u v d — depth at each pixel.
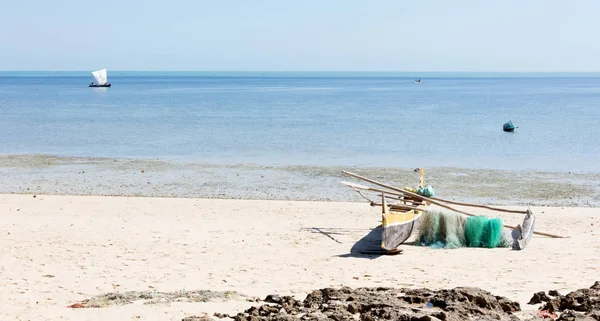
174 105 85.44
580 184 26.53
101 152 36.47
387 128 51.66
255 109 77.00
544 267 13.48
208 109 76.88
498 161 33.41
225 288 11.55
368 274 12.85
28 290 11.26
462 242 16.30
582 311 9.30
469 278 12.41
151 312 9.66
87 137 44.41
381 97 115.25
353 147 39.09
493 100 103.94
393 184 26.52
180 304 10.18
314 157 34.62
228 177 27.94
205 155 35.34
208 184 26.23
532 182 27.02
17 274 12.45
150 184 26.16
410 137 44.84
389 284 11.91
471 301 9.73
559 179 27.78
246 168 30.56
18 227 17.42
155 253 14.64
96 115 65.75
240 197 23.67
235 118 62.06
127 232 17.02
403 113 70.25
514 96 121.19
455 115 67.31
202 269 13.18
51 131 48.41
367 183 26.69
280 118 62.22
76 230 17.14
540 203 22.89
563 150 38.09
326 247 15.62
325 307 9.49
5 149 37.59
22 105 84.38
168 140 42.69
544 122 58.22
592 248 15.55
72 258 13.96
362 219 19.44
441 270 13.24
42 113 68.56
